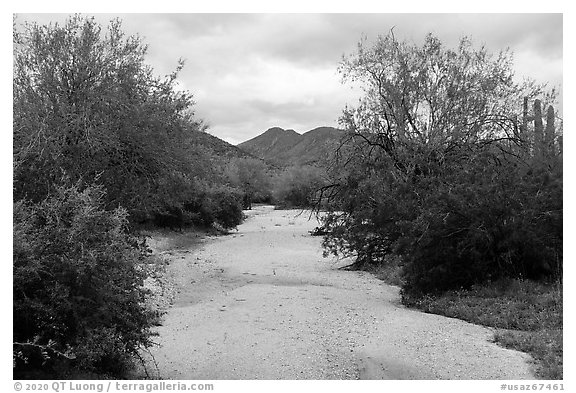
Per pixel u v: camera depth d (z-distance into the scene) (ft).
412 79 52.37
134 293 22.43
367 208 48.14
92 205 21.49
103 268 20.34
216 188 100.68
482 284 37.81
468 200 38.19
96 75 48.49
